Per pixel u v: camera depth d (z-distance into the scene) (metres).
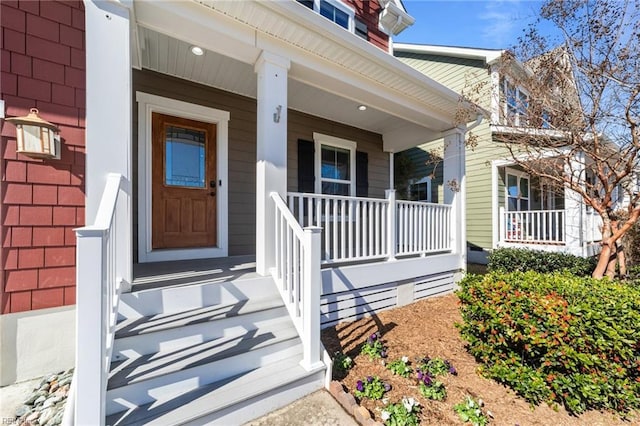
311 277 2.21
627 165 3.31
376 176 6.52
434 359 2.65
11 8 2.14
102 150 2.13
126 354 1.97
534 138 3.90
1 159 2.12
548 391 2.11
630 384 2.13
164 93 3.79
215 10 2.55
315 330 2.24
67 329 2.33
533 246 6.80
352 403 1.99
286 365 2.26
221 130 4.23
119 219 2.18
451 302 4.36
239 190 4.46
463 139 5.15
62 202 2.32
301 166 5.25
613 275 3.93
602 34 3.23
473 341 2.62
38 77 2.24
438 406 2.06
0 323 2.12
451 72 7.93
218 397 1.85
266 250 2.88
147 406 1.76
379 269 3.82
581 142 3.56
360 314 3.66
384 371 2.44
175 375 1.88
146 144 3.64
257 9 2.58
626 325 2.10
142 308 2.25
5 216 2.13
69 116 2.35
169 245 3.84
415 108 4.45
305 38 2.98
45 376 2.23
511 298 2.37
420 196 9.57
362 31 6.00
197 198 4.06
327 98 4.61
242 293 2.69
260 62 2.99
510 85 4.30
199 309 2.44
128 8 2.22
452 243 5.01
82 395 1.41
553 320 2.13
